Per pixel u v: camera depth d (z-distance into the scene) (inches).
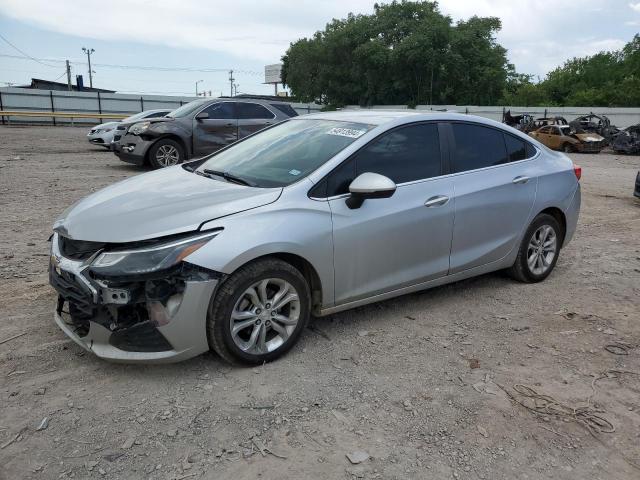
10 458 102.6
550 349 153.8
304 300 142.4
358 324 165.2
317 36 1984.5
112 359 124.8
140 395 124.1
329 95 1980.8
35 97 1471.5
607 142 1024.2
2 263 205.8
